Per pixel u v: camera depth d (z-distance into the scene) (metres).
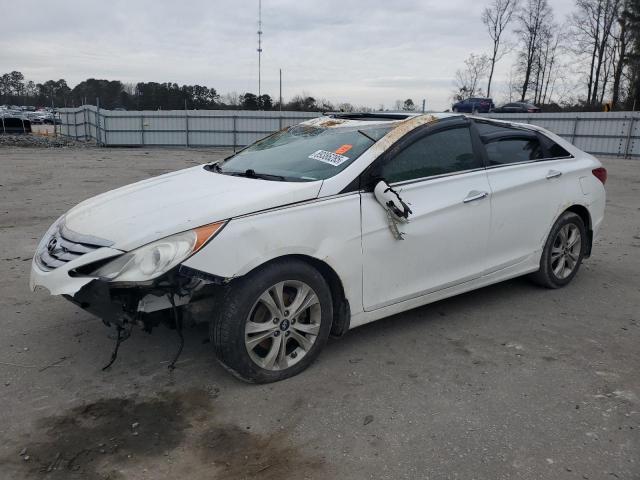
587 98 55.59
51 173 15.54
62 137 41.44
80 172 16.06
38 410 3.10
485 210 4.30
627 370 3.65
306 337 3.54
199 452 2.76
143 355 3.78
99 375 3.50
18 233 7.41
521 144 4.84
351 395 3.30
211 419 3.04
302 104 47.38
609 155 27.41
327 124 4.54
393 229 3.73
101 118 33.47
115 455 2.73
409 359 3.77
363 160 3.70
